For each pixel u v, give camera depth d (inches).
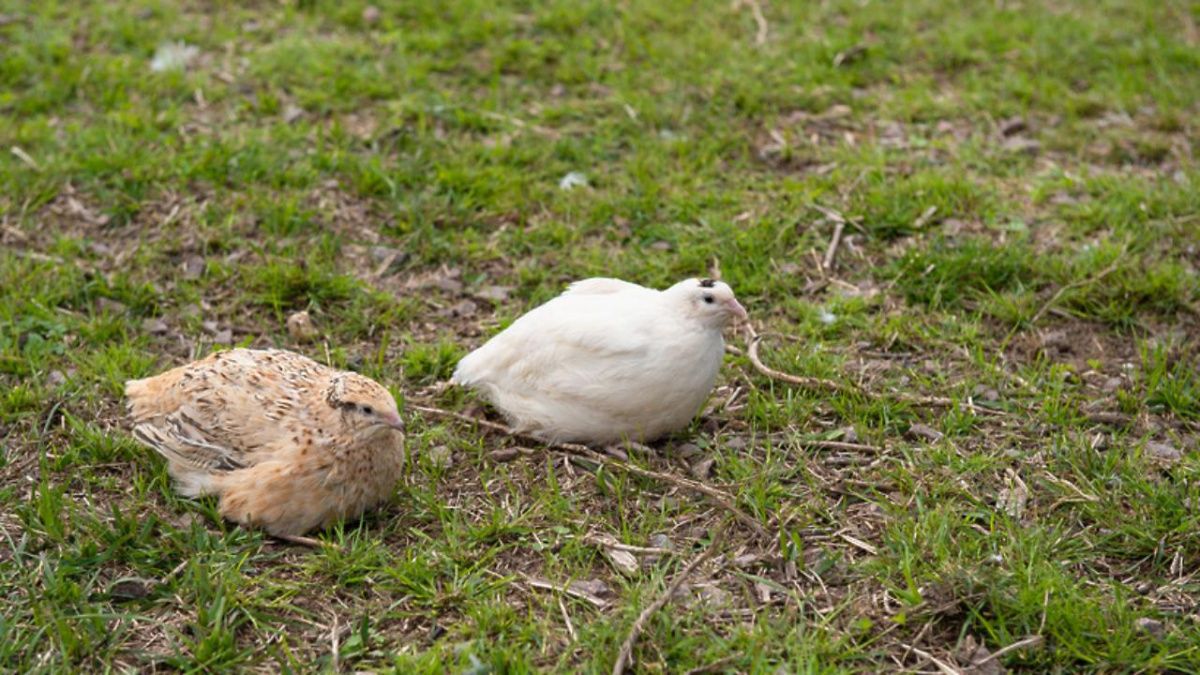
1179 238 70.1
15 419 61.2
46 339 65.0
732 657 52.9
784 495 58.5
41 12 84.0
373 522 57.7
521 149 75.3
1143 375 63.7
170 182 72.6
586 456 60.1
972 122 78.6
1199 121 78.3
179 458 57.7
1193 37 85.0
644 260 69.5
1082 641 53.4
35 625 54.0
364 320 66.3
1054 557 56.2
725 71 81.1
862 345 65.5
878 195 72.2
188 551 56.1
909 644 53.8
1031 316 66.7
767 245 70.0
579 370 59.2
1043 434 61.1
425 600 55.1
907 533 56.4
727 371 64.1
